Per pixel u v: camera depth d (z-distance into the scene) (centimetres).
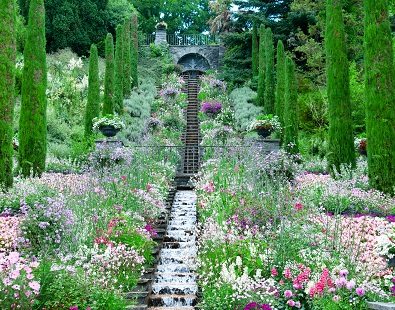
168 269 739
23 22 2706
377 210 907
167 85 2695
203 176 1199
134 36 2658
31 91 1205
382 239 500
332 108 1236
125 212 838
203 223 849
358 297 464
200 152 1762
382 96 1041
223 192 902
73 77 2223
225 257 632
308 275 521
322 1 2422
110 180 916
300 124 2002
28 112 1196
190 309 609
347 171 1159
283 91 1850
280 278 573
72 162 1575
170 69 3066
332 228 691
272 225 699
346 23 2175
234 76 2622
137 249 708
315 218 719
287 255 590
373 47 1062
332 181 1001
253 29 2570
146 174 1104
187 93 2694
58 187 867
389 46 1062
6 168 962
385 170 1019
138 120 2075
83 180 887
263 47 2267
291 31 2544
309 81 2208
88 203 758
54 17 2838
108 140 1485
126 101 2234
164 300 633
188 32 4369
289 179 1032
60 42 2844
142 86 2647
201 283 615
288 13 2489
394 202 937
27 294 413
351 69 1942
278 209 721
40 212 612
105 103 1908
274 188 841
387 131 1027
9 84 980
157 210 957
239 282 523
